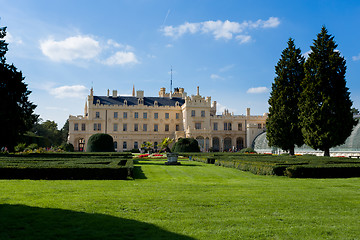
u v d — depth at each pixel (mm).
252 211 11000
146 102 97812
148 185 16969
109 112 92000
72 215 9914
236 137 94438
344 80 41469
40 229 8516
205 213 10609
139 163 37531
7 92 42594
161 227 8969
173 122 96188
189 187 16109
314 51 42781
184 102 101625
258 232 8742
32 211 10188
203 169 29469
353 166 22859
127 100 97250
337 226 9438
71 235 8148
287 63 50281
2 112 40281
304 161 27922
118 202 11906
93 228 8742
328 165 23328
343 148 52781
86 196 12906
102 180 19500
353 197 13695
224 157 37562
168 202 12094
